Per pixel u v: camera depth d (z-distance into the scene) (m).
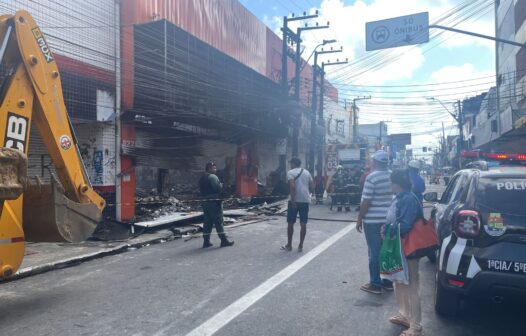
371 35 15.42
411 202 4.36
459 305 4.93
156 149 14.34
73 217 5.72
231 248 9.23
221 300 5.55
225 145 19.75
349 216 15.08
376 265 5.81
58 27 10.28
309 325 4.68
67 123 6.07
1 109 5.11
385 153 5.93
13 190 4.71
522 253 4.22
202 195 9.46
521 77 22.84
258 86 21.88
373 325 4.68
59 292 6.05
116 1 12.41
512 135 21.52
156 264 7.78
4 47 5.25
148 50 13.46
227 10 18.84
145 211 13.40
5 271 4.99
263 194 23.09
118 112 12.28
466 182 5.31
